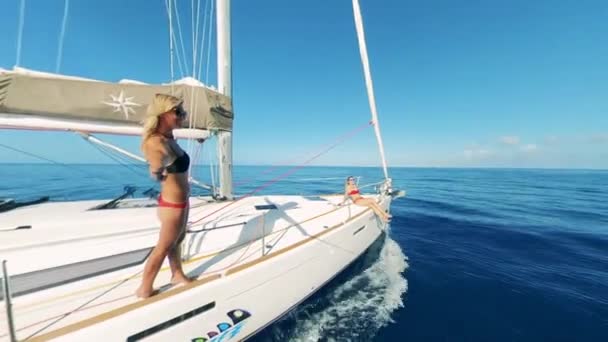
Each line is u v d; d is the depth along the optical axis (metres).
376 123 5.46
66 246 2.42
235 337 2.35
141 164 4.14
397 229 8.51
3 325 1.55
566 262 5.90
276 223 3.81
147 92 3.06
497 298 4.27
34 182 14.84
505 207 13.03
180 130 3.31
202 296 2.01
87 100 2.78
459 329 3.47
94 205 3.90
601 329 3.52
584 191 22.25
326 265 3.50
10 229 2.71
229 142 4.71
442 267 5.46
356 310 3.74
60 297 1.82
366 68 5.19
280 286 2.72
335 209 4.75
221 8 4.27
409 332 3.38
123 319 1.63
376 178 31.11
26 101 2.52
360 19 5.06
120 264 2.27
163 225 1.69
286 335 3.05
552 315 3.82
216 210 4.12
